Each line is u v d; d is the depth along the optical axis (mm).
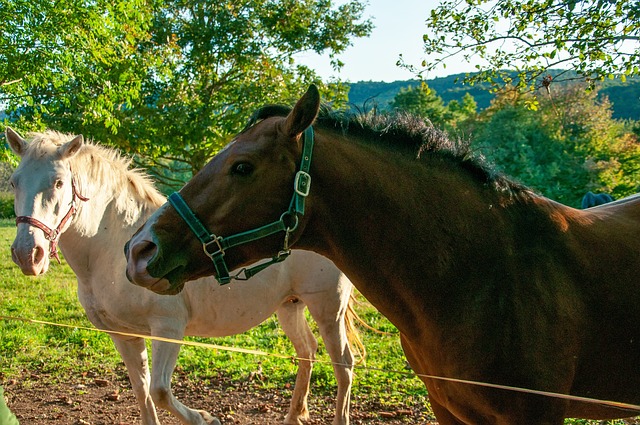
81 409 5078
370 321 7965
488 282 2246
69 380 5801
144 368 4121
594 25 5125
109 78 9734
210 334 4309
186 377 5816
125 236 4043
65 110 14148
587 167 28344
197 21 16922
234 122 16109
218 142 15969
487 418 2277
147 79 15547
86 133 14164
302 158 2193
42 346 6883
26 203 3719
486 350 2195
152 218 2217
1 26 8008
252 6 17500
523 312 2189
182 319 3973
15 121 8398
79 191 3902
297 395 4734
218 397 5324
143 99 15734
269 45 17875
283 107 2350
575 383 2342
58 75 8484
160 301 3848
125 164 4270
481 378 2201
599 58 5184
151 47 16406
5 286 10328
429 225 2275
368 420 4711
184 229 2168
